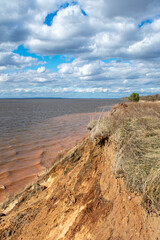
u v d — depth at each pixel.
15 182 10.33
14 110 62.22
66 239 2.93
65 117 41.31
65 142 19.00
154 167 2.91
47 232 3.45
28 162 13.37
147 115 6.23
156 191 2.43
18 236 3.95
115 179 3.22
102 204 3.05
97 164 4.14
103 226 2.70
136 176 2.84
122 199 2.79
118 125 4.89
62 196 4.12
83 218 3.03
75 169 4.84
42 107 79.81
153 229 2.21
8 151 15.93
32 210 4.54
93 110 58.59
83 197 3.51
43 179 6.49
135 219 2.44
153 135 4.32
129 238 2.31
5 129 26.33
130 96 28.22
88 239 2.69
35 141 19.41
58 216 3.58
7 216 5.11
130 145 3.73
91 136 5.48
